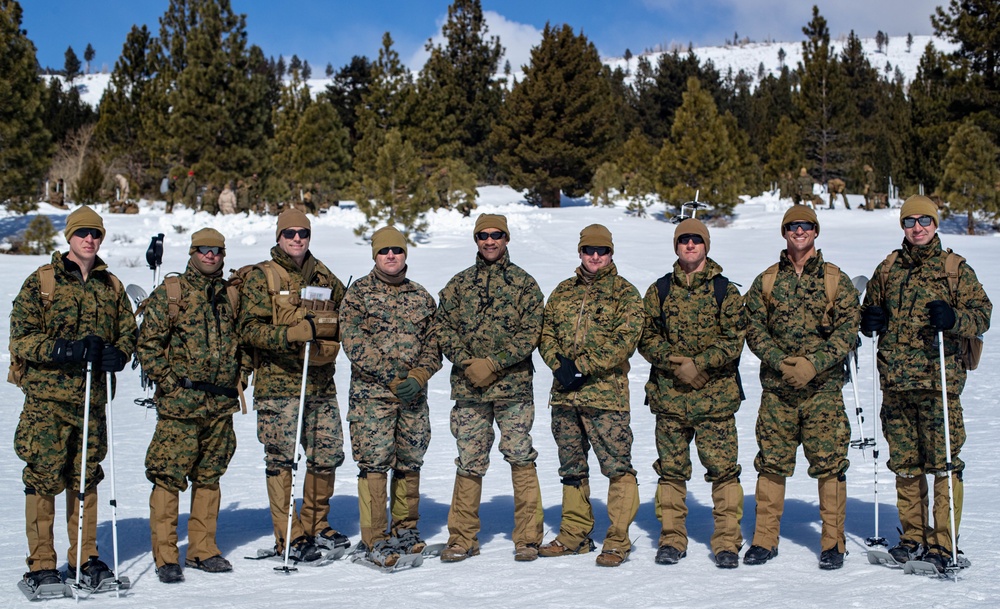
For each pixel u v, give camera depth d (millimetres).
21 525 6211
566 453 5820
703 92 38875
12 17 29750
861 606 4527
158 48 54469
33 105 29453
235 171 41781
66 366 5148
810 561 5445
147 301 5465
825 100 55438
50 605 4793
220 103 41406
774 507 5520
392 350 5793
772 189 55844
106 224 33250
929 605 4504
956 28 41438
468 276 5844
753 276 21062
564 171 48750
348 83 69438
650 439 9133
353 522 6586
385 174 30953
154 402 5516
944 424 5199
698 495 7188
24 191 30016
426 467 8219
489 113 62594
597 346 5633
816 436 5402
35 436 5094
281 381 5789
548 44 48094
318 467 5945
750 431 9359
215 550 5543
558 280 20000
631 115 72625
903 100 73312
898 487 5566
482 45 64000
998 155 38938
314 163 45344
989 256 25125
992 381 11523
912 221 5488
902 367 5430
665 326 5625
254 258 24297
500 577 5254
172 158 43312
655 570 5340
